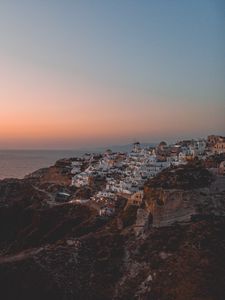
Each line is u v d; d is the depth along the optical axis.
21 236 121.06
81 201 135.62
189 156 164.38
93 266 78.88
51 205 142.38
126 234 89.62
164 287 69.12
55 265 77.38
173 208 90.62
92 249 84.00
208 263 70.69
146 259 77.94
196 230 81.00
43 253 80.81
